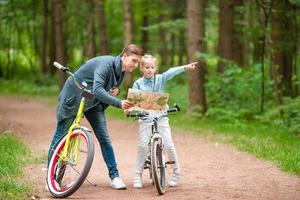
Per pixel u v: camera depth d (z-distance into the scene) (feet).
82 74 24.70
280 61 56.70
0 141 36.47
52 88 117.50
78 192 24.71
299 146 36.42
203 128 50.52
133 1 112.37
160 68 120.67
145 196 23.77
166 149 25.34
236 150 37.01
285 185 25.64
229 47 64.95
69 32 148.56
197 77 58.08
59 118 25.13
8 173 26.94
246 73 59.77
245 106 56.34
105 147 25.43
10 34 144.97
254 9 60.90
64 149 24.03
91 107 24.61
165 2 107.96
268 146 36.55
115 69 24.38
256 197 23.32
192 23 57.41
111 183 26.20
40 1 137.08
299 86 59.21
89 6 103.40
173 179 25.93
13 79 138.51
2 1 89.97
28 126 54.08
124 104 23.32
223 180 27.43
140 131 25.26
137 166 25.70
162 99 24.03
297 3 45.83
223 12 65.16
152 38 133.49
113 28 132.98
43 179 27.43
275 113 48.67
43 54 131.85
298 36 54.70
